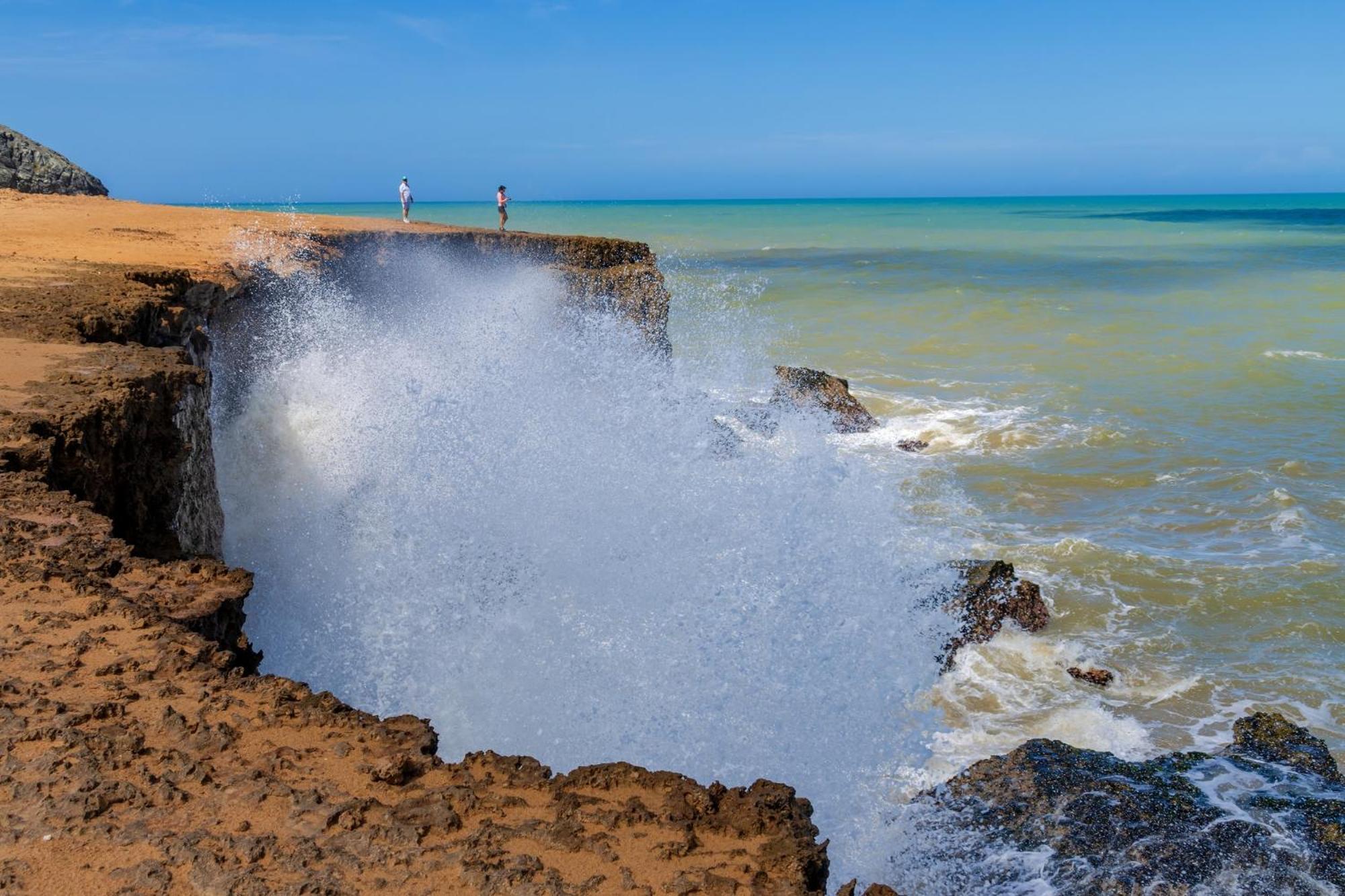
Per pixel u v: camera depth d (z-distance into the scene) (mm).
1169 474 16094
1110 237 70750
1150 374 23219
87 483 7059
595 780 4203
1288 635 10688
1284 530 13508
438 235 20906
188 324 11914
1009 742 8906
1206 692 9703
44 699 4242
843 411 19438
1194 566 12375
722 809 4074
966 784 7621
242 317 14609
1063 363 24844
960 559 12250
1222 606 11367
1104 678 9883
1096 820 7090
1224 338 27156
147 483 8023
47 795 3701
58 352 9102
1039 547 13039
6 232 17703
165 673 4574
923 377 23781
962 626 10570
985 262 50469
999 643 10508
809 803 4242
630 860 3646
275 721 4340
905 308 34000
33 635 4777
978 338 28438
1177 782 7551
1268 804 7273
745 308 34188
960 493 15484
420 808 3799
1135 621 11102
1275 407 20000
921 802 7508
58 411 7273
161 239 17641
